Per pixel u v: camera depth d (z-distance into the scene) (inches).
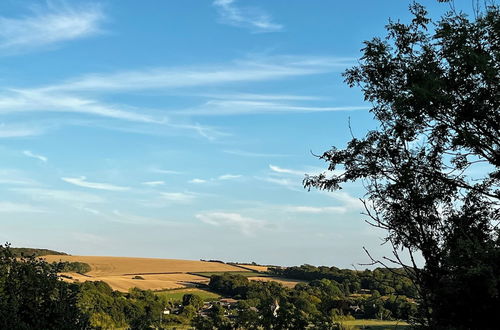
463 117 560.4
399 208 569.9
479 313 474.0
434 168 592.7
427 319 515.8
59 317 578.2
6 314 547.2
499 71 542.9
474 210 576.4
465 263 481.4
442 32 577.6
